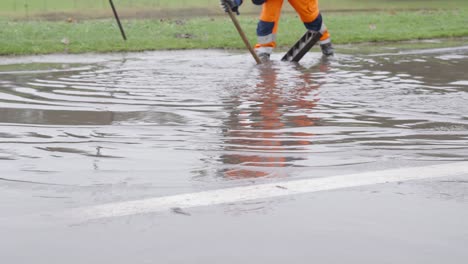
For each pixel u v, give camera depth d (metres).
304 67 14.32
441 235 5.12
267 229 5.23
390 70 13.77
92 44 17.84
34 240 5.03
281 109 9.98
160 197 6.00
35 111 9.84
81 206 5.77
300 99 10.71
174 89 11.65
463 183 6.43
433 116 9.52
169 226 5.30
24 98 10.84
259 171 6.85
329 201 5.88
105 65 14.62
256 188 6.25
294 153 7.58
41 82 12.39
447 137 8.35
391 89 11.57
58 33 19.61
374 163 7.15
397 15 25.44
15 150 7.68
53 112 9.78
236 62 15.12
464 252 4.82
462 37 20.78
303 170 6.88
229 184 6.39
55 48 17.16
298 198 5.96
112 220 5.43
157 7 28.52
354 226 5.29
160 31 20.31
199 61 15.25
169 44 18.02
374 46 18.41
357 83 12.20
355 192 6.13
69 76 13.09
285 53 16.75
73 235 5.12
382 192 6.14
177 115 9.59
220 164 7.11
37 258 4.72
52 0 30.02
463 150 7.74
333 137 8.34
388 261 4.66
